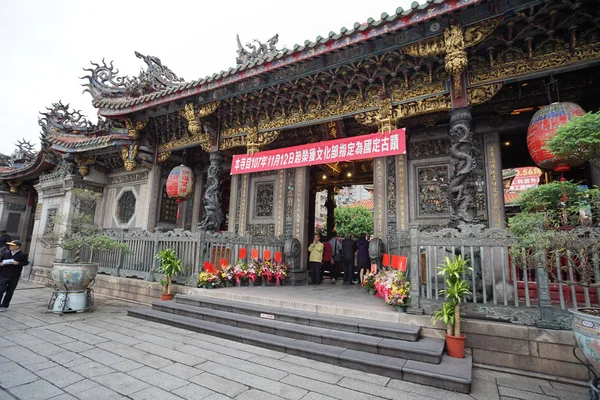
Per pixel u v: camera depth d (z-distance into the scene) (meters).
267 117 10.09
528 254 4.28
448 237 5.50
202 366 4.58
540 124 5.88
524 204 4.75
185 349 5.32
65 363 4.60
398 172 9.38
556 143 4.05
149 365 4.58
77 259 8.85
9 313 7.84
